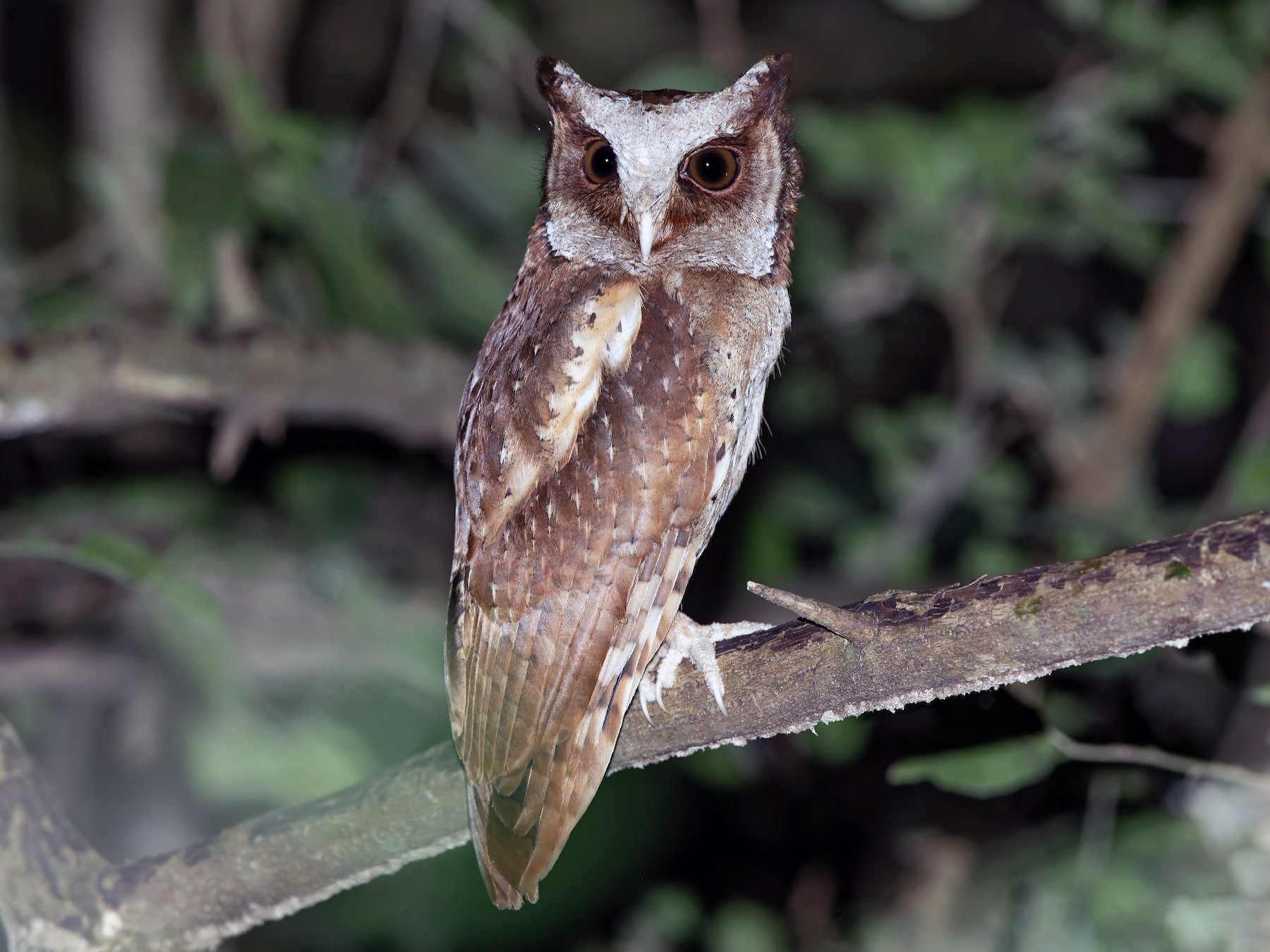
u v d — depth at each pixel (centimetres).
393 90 1191
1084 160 1130
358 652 1084
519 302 709
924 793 1064
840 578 1205
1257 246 1405
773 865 1194
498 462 632
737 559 1251
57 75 1505
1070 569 498
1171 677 844
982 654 510
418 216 1048
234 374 948
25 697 1097
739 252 699
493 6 1266
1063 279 1472
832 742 1005
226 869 651
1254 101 1139
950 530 1197
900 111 1108
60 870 659
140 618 1073
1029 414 1235
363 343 1010
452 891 1090
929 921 1064
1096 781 829
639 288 661
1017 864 952
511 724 616
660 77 1097
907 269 1155
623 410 625
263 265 1140
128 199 1139
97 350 904
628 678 611
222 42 1160
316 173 1043
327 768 971
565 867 1152
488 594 623
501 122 1268
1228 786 816
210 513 1192
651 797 1177
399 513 1238
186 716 1044
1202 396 1202
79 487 1231
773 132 741
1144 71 1115
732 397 647
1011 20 1553
